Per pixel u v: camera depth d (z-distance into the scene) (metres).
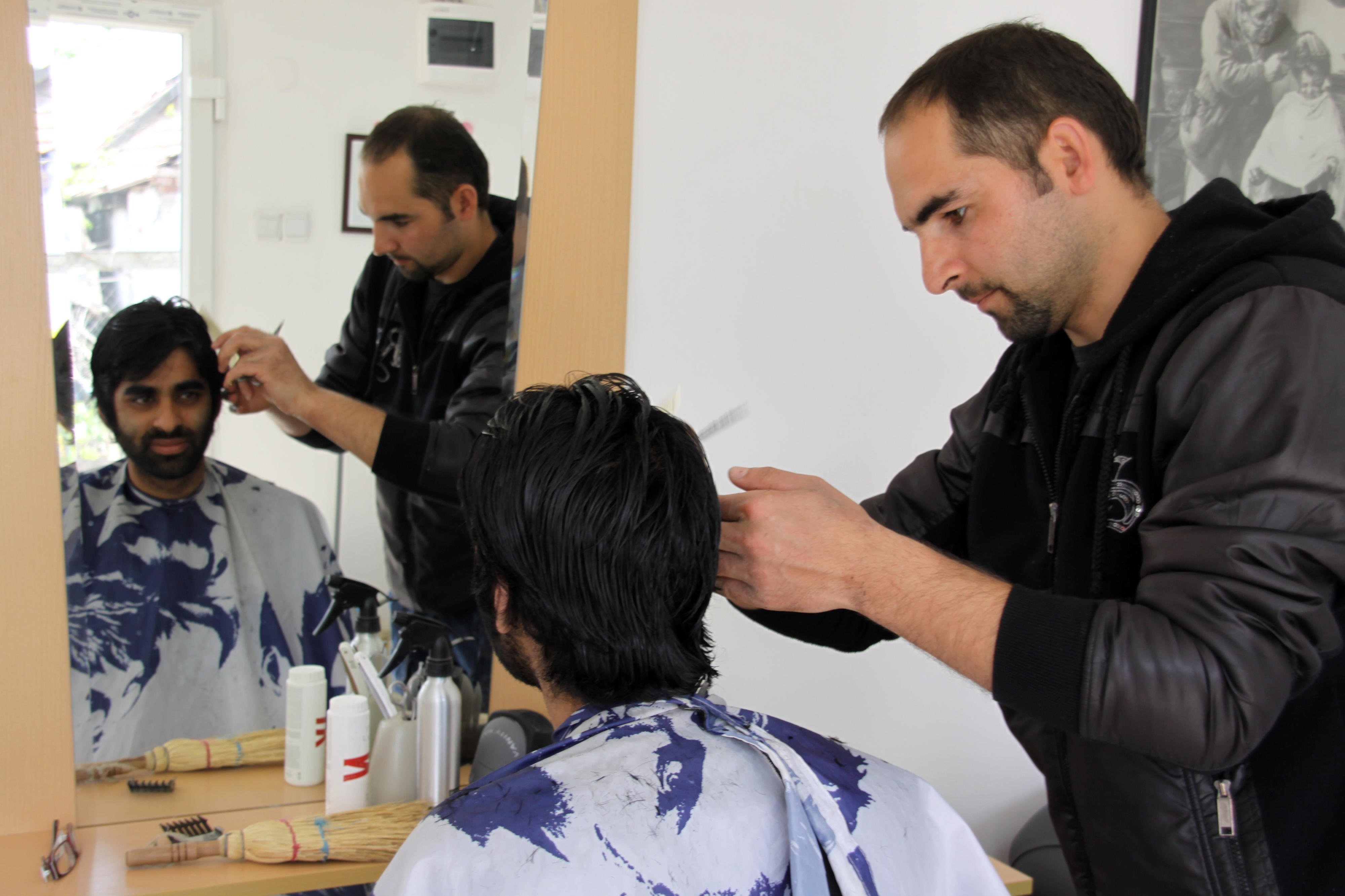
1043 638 0.81
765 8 1.58
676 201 1.55
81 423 1.19
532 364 1.42
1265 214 0.96
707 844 0.62
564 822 0.61
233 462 1.26
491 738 1.30
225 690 1.29
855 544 0.88
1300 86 1.94
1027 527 1.13
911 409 1.74
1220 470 0.84
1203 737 0.78
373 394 1.31
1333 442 0.78
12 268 1.14
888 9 1.66
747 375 1.62
